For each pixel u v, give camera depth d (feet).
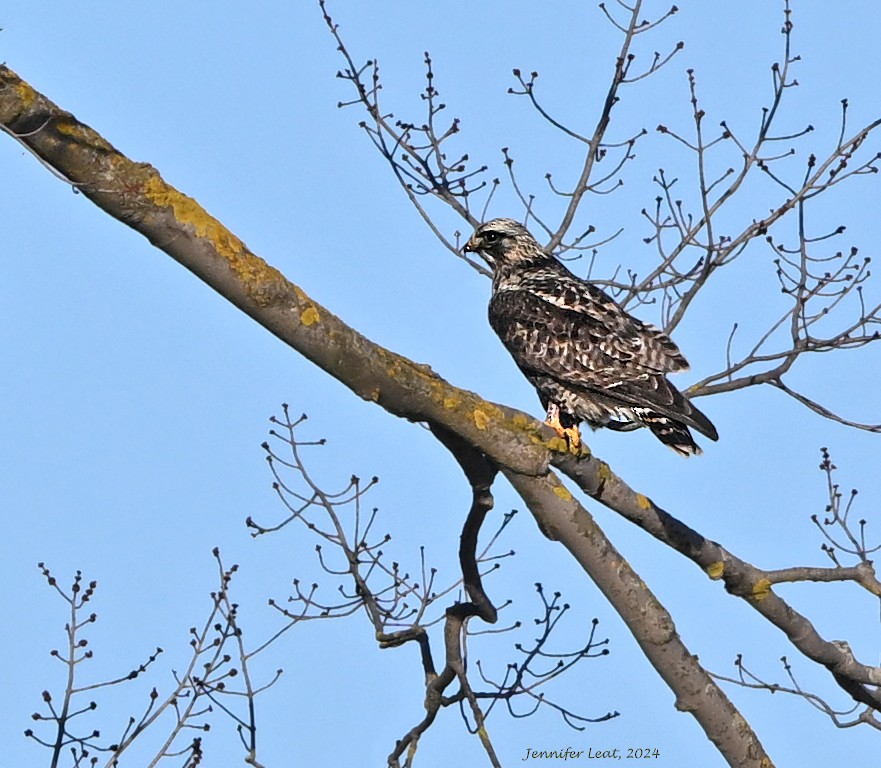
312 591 43.86
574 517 37.27
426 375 33.45
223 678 41.60
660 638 39.04
